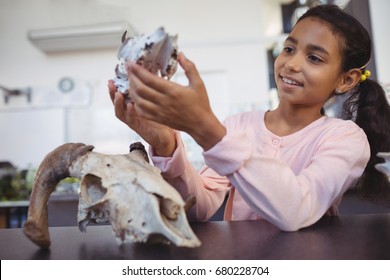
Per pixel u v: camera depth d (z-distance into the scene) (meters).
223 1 3.51
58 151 0.52
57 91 3.62
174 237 0.42
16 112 3.64
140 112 0.45
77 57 3.63
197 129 0.47
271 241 0.49
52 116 3.61
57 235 0.58
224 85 3.51
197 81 0.44
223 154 0.49
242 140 0.50
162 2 3.53
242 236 0.52
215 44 3.51
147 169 0.50
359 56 0.75
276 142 0.78
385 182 0.83
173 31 3.53
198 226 0.61
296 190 0.52
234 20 3.50
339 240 0.48
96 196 0.51
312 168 0.61
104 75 3.60
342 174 0.61
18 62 3.67
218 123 0.48
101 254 0.46
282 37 3.42
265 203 0.51
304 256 0.42
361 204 1.50
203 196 0.70
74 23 3.56
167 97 0.43
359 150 0.65
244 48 3.50
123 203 0.46
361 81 0.83
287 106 0.81
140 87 0.42
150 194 0.46
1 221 2.71
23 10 3.65
